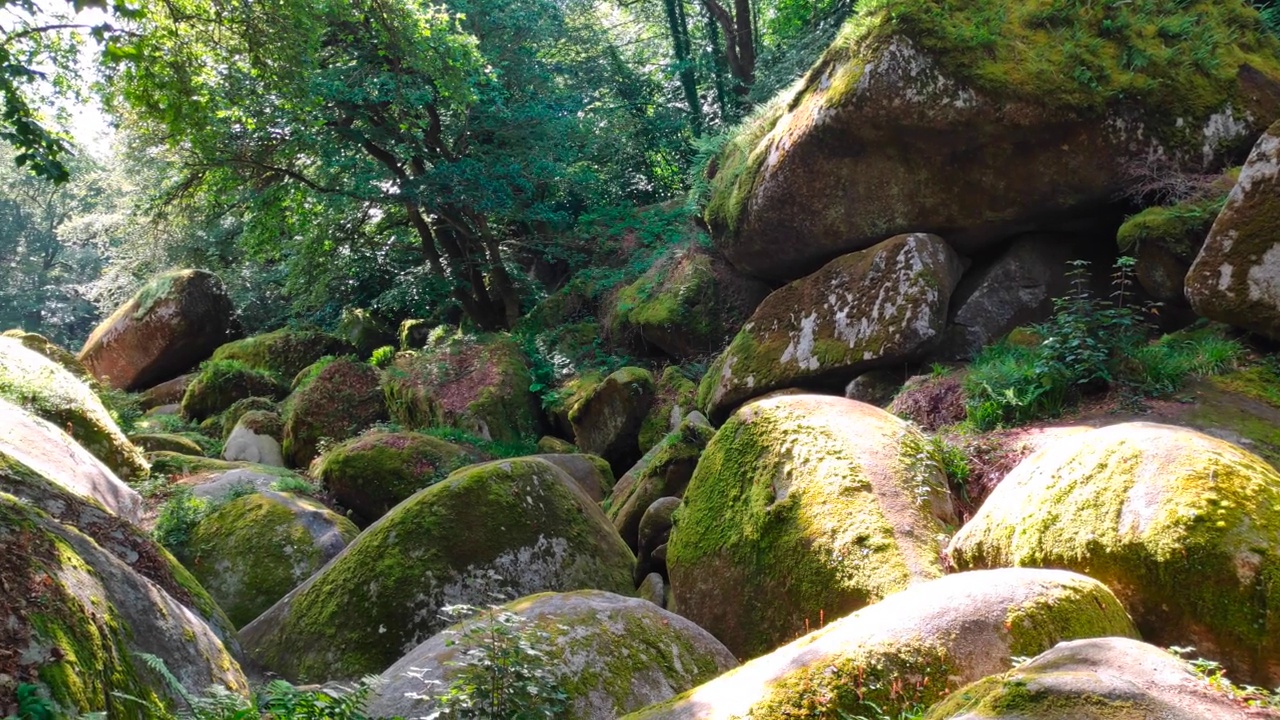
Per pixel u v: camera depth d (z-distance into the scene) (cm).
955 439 695
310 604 624
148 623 355
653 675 450
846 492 538
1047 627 319
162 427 1606
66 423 1033
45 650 277
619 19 2645
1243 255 693
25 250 4038
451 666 429
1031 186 896
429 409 1438
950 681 300
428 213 1769
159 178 1805
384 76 1486
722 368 1071
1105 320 727
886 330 903
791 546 534
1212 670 322
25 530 325
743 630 545
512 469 687
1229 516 379
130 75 951
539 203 1784
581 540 692
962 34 890
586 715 411
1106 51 891
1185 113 855
